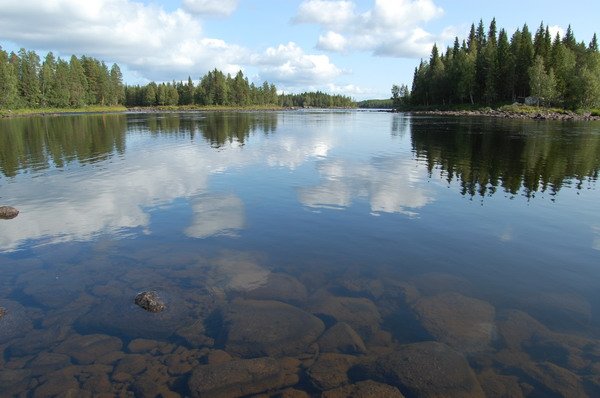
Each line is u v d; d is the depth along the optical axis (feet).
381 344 25.29
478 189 64.34
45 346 24.85
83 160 95.09
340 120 286.46
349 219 48.65
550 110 302.04
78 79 446.19
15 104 374.43
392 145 124.26
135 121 262.26
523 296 30.78
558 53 328.90
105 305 29.30
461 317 27.66
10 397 20.71
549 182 69.87
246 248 39.75
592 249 39.86
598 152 104.32
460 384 21.62
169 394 21.04
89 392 21.12
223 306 29.22
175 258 37.37
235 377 21.99
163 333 26.22
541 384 21.76
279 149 114.83
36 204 55.88
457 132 168.14
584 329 26.61
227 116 355.15
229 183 68.59
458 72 384.47
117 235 43.52
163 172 78.95
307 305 29.71
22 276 33.91
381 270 35.04
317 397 20.89
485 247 40.22
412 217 49.55
